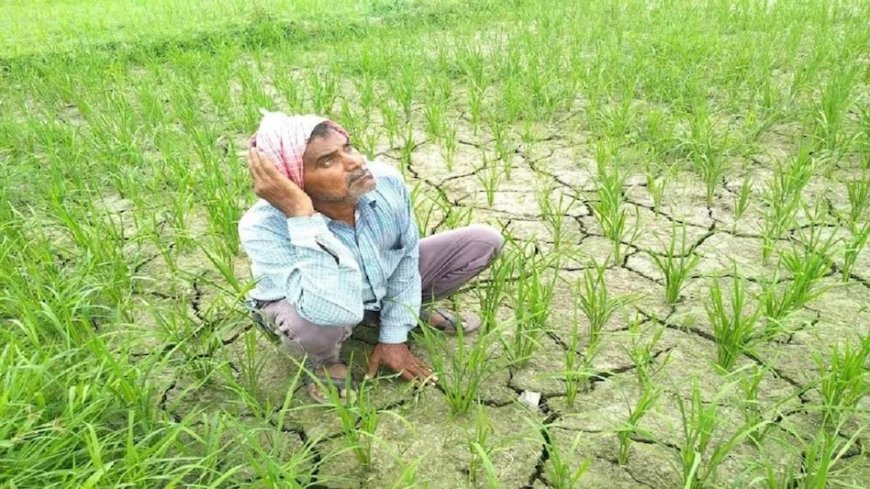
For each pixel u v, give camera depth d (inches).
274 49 292.7
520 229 142.6
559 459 79.6
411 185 164.7
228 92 224.8
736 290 97.0
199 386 93.6
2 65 276.8
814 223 130.6
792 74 223.5
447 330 110.4
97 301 120.0
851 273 121.7
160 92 239.8
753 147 169.9
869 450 86.2
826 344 104.7
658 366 102.2
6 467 73.7
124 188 163.2
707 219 143.2
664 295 119.0
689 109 197.8
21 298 105.1
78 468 75.2
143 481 74.4
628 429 80.0
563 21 310.0
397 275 98.4
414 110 213.3
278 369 104.3
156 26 326.0
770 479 74.9
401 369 99.3
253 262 92.0
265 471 82.0
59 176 161.5
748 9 310.8
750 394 87.9
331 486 84.7
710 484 80.1
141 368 89.9
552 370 102.2
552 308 116.4
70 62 275.7
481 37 288.0
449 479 85.2
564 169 168.9
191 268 133.3
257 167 83.0
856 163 162.9
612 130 179.3
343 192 84.5
